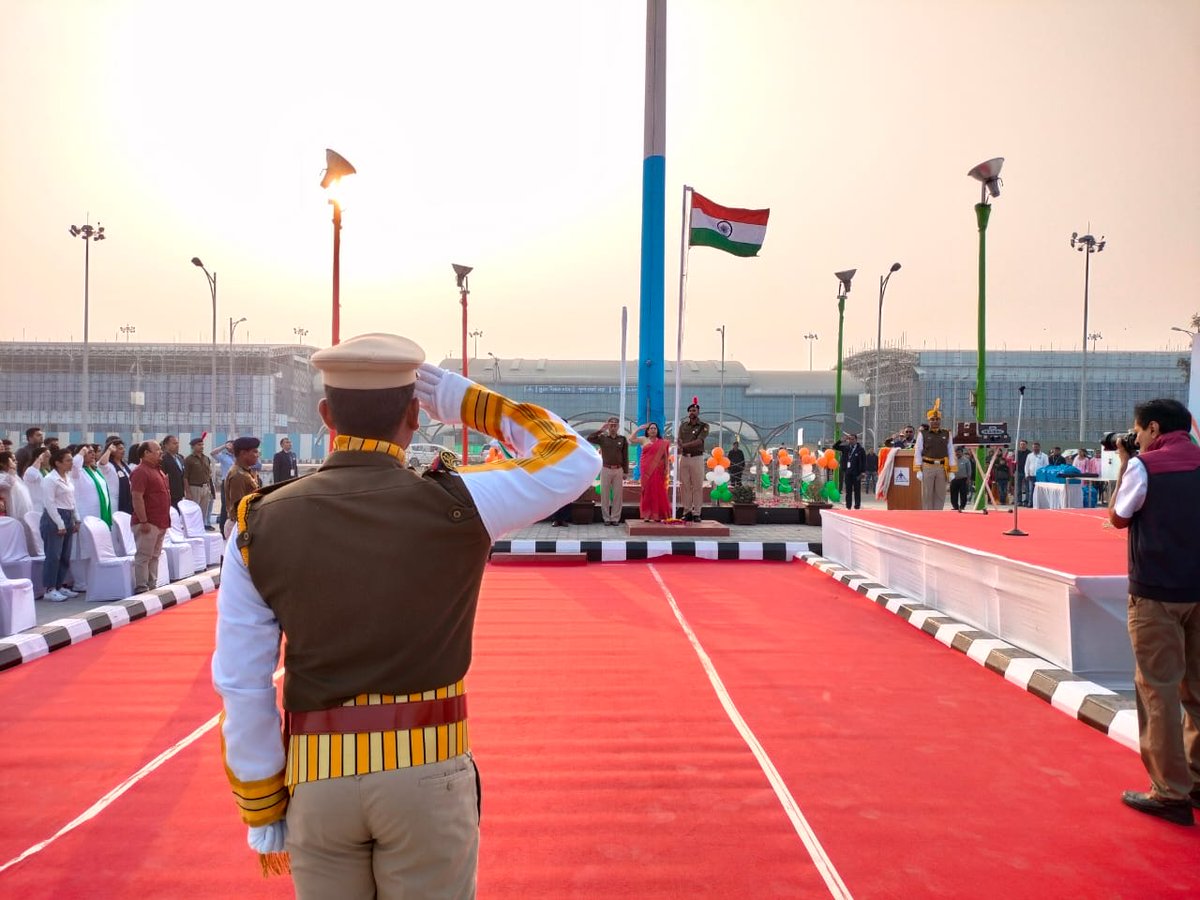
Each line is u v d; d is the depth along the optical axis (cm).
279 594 170
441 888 171
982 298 1964
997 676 649
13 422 7575
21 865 353
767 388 8294
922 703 583
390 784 166
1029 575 659
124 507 1301
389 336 191
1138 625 404
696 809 407
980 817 399
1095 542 839
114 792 430
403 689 171
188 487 1619
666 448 1600
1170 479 396
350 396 185
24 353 7525
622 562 1335
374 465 183
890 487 1841
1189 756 409
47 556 1060
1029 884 337
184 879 340
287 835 177
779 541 1413
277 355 7744
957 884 336
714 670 669
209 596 1047
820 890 331
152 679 650
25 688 626
